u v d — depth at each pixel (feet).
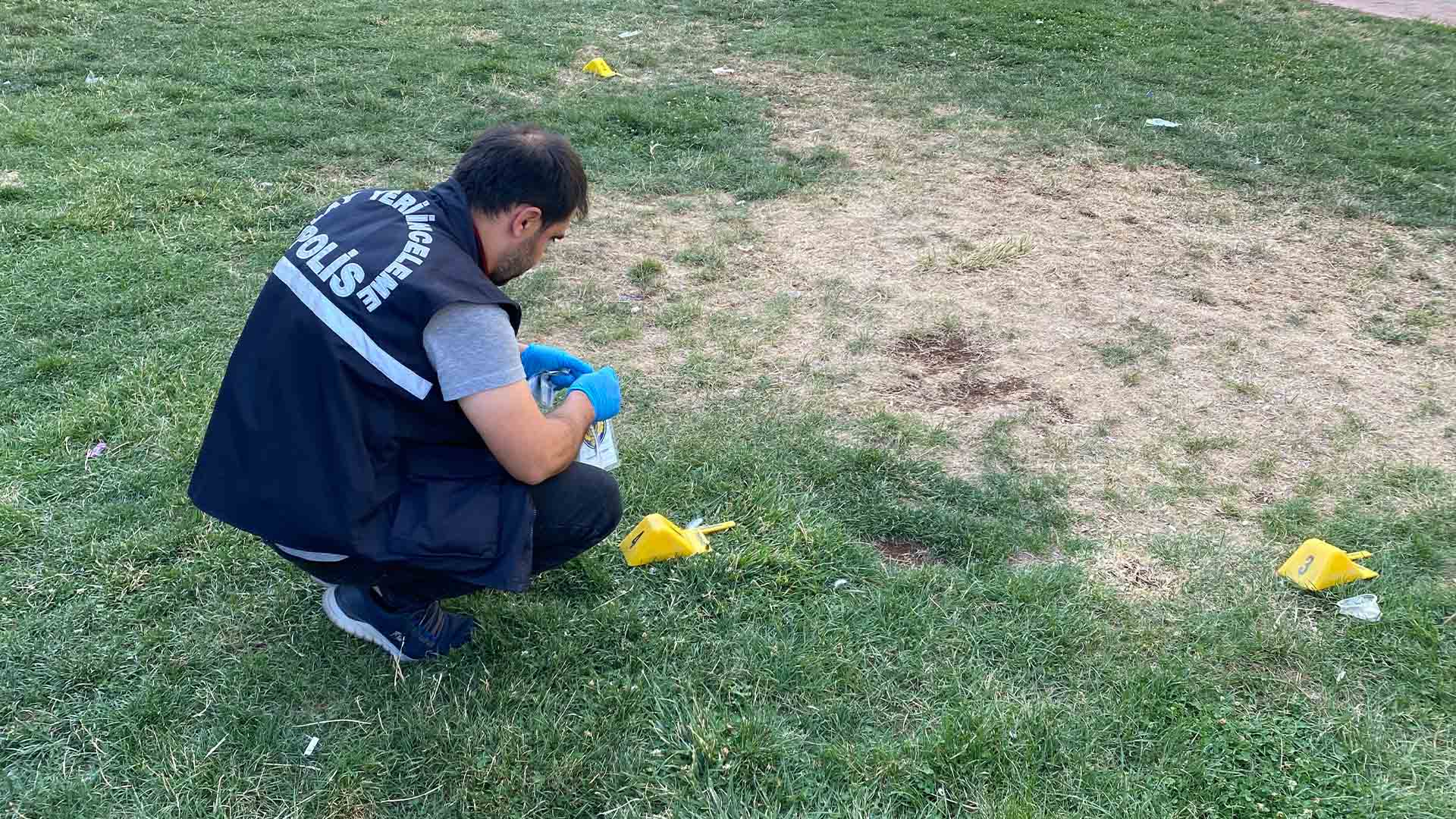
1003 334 15.55
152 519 10.61
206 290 15.33
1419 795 8.17
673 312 15.72
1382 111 26.66
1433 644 9.74
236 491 7.63
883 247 18.24
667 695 8.88
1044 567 10.69
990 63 29.81
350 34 29.60
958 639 9.61
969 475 12.27
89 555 10.04
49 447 11.60
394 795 7.95
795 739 8.48
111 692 8.70
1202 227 19.52
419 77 25.91
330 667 8.98
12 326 13.98
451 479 7.93
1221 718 8.84
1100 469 12.50
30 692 8.62
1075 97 26.84
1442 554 11.05
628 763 8.23
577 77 27.25
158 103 23.04
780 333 15.33
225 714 8.50
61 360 13.19
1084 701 9.02
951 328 15.65
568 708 8.71
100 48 26.78
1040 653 9.52
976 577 10.48
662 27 32.76
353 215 7.84
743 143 22.97
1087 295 16.80
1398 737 8.80
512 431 7.54
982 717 8.64
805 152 22.53
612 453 10.08
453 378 7.36
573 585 10.04
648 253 17.70
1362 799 8.11
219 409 7.70
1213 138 24.09
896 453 12.50
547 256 17.37
